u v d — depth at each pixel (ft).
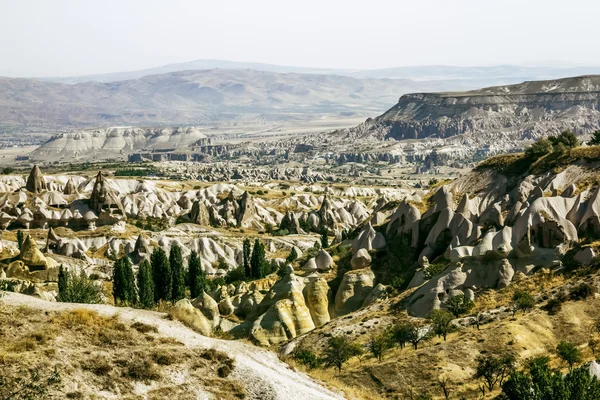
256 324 317.83
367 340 287.89
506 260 308.40
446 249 349.00
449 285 305.73
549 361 230.07
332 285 370.73
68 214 643.45
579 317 263.49
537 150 437.99
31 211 647.97
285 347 298.56
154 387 132.46
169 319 162.71
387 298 330.13
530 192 390.83
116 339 142.20
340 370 265.13
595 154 398.01
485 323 276.82
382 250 378.32
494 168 443.73
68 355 133.18
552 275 298.97
